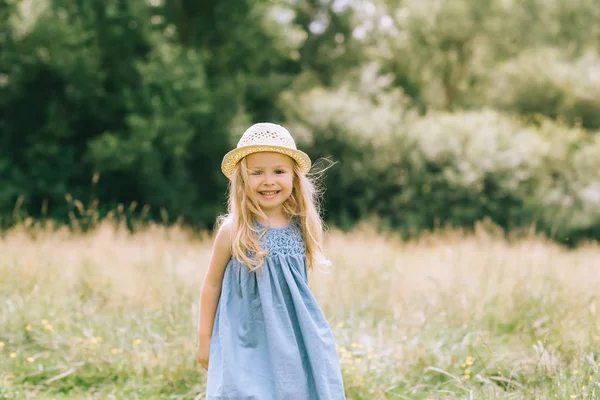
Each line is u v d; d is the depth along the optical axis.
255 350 2.66
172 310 5.04
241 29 17.83
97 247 7.55
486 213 17.22
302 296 2.78
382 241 9.12
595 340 4.48
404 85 25.33
